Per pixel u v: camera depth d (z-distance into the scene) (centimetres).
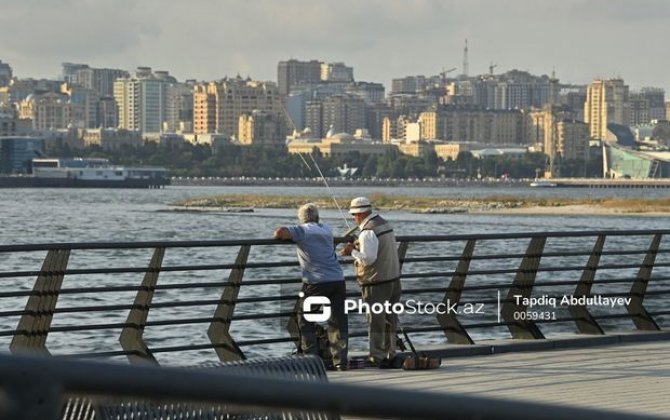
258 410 323
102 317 3866
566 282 2159
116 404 756
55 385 301
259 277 5144
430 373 1775
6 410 297
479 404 320
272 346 2745
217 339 1825
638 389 1633
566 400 1542
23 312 1664
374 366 1812
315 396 317
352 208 1809
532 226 15588
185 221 16600
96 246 1677
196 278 5316
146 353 1753
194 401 313
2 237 12144
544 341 2045
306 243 1770
